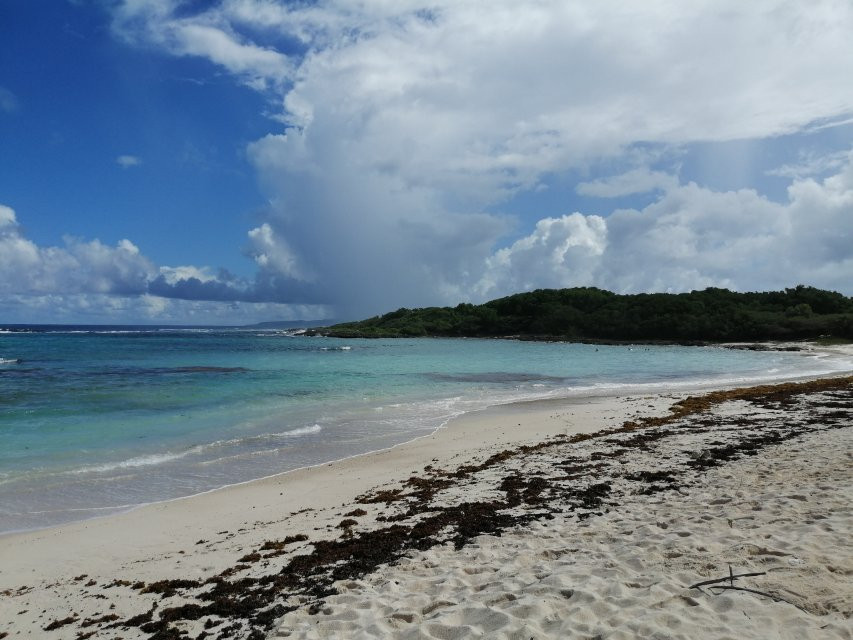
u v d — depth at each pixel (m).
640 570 5.57
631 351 69.44
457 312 147.12
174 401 21.64
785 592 4.69
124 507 9.91
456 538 7.41
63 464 12.42
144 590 6.50
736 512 7.27
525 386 29.19
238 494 10.68
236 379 30.25
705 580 5.14
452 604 5.25
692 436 14.18
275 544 7.76
